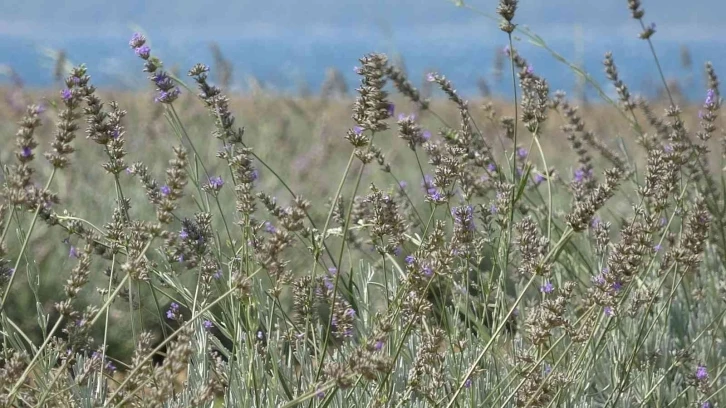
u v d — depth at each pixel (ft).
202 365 31.73
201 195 33.47
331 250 54.85
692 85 69.67
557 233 42.57
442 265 27.37
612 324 36.63
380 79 26.50
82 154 75.51
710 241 45.32
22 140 24.99
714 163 64.69
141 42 32.27
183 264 31.83
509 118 39.73
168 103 32.55
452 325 36.04
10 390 23.97
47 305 51.65
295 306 30.81
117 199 31.17
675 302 43.73
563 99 46.60
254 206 30.53
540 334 27.86
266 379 30.32
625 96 47.39
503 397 32.55
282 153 84.64
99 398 28.17
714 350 40.01
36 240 54.44
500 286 34.30
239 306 30.96
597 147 47.91
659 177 32.99
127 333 50.39
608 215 60.29
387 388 29.73
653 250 35.40
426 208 61.36
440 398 30.94
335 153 96.94
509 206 33.24
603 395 38.06
